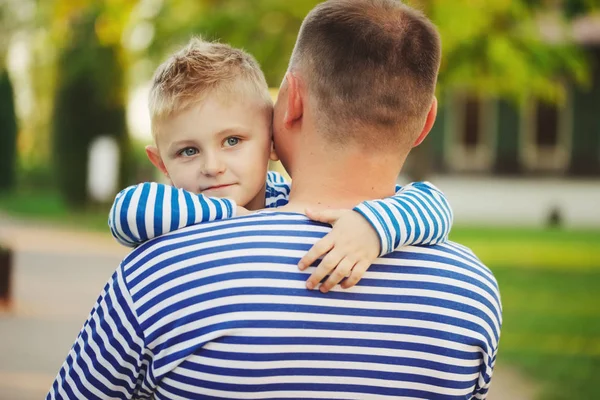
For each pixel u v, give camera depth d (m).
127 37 12.56
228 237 1.56
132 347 1.55
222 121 1.93
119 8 11.96
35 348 6.94
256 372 1.51
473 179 22.09
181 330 1.51
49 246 14.42
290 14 10.88
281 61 10.98
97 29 12.39
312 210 1.61
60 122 23.00
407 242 1.60
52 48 22.83
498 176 22.05
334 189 1.69
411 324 1.57
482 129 22.06
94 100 22.61
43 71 29.06
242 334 1.50
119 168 23.33
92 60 21.14
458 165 22.14
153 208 1.58
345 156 1.67
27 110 32.53
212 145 1.94
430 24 1.73
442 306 1.59
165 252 1.55
